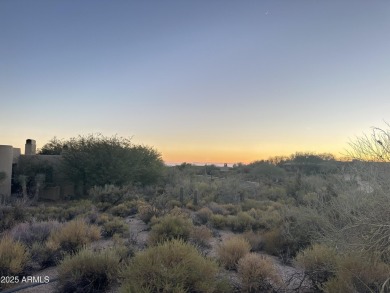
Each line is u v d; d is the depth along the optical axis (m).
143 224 12.17
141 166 24.69
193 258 4.81
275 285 5.80
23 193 19.20
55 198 22.34
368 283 4.54
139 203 15.80
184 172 36.59
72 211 13.74
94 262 5.56
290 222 9.17
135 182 23.73
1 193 19.16
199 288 4.51
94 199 17.30
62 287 5.41
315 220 8.17
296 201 15.30
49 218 11.91
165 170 28.69
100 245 8.46
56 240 7.84
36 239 8.41
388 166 5.59
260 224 11.66
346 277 4.66
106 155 22.77
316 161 31.19
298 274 6.16
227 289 4.98
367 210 5.33
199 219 12.97
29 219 11.76
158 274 4.43
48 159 24.69
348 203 6.22
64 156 23.44
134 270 4.54
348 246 5.55
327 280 5.37
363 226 5.17
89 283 5.43
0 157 20.03
